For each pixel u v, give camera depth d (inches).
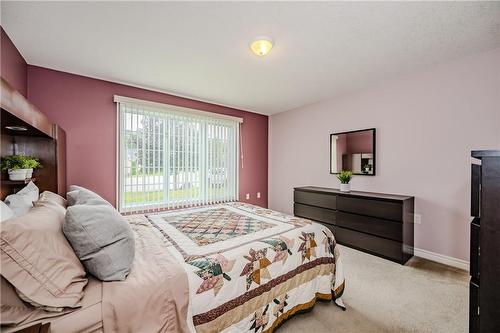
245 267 52.2
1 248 31.0
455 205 96.2
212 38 78.0
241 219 85.4
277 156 185.9
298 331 58.3
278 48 84.7
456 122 95.4
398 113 113.4
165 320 39.0
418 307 68.1
